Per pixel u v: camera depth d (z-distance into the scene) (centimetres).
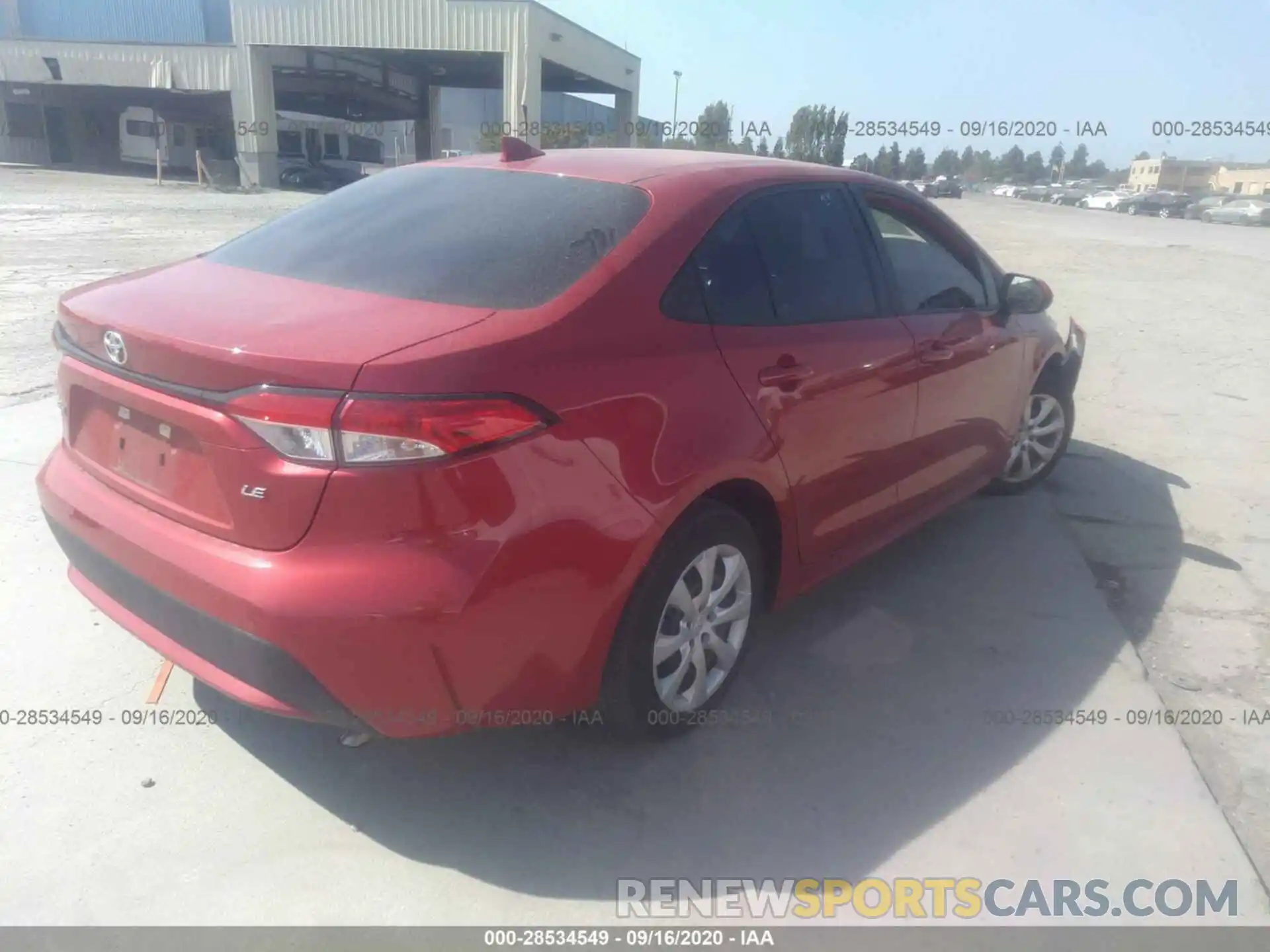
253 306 252
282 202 2583
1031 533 470
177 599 237
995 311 428
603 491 245
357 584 217
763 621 378
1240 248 2186
